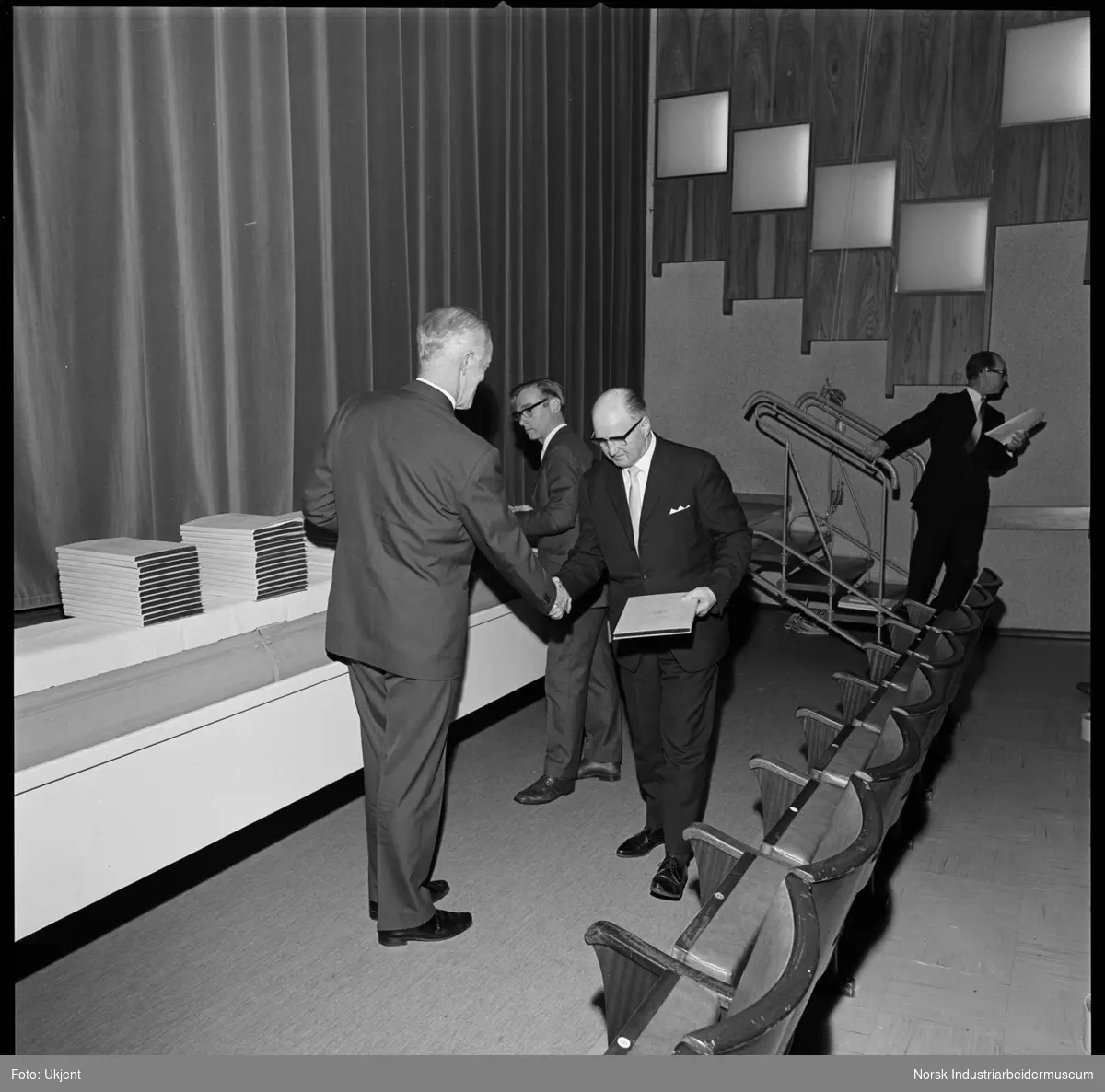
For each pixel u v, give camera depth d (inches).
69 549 99.2
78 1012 89.1
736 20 247.8
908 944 102.4
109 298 108.0
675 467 107.9
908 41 231.8
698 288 263.9
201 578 112.0
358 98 144.3
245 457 129.4
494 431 189.9
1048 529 233.9
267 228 129.6
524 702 186.7
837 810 70.0
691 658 106.0
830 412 240.1
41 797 81.8
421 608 95.9
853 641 211.9
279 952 99.9
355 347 148.9
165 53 112.5
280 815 135.0
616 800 139.8
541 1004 91.0
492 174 183.3
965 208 232.5
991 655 221.6
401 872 100.0
